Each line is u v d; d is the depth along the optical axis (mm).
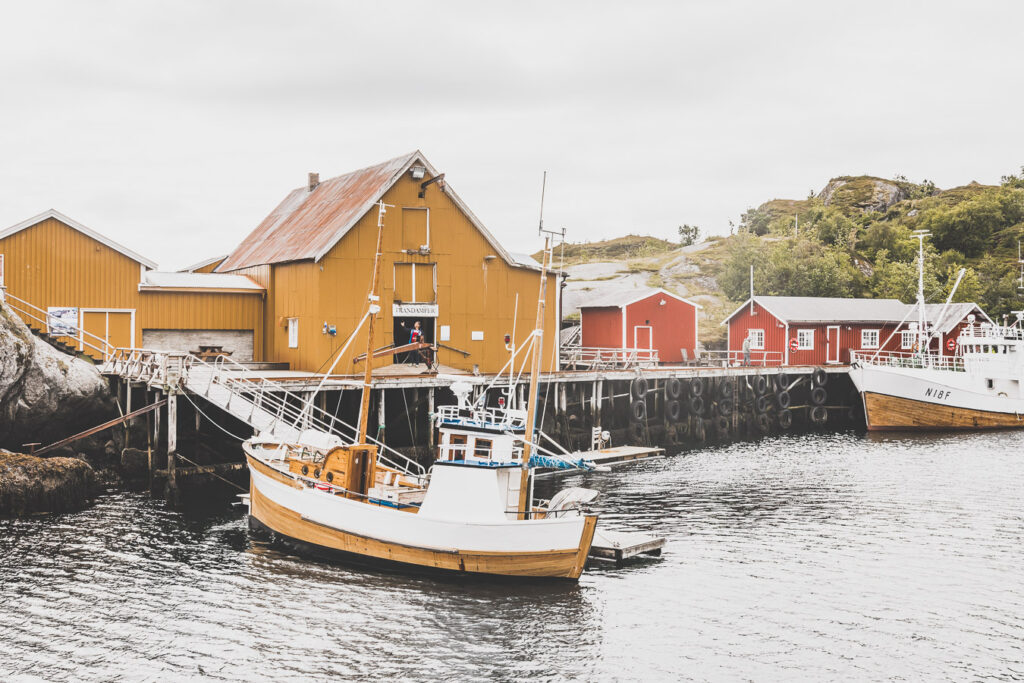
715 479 30453
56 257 32750
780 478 30703
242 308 36750
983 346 48688
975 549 21203
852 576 19062
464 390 19875
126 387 29234
